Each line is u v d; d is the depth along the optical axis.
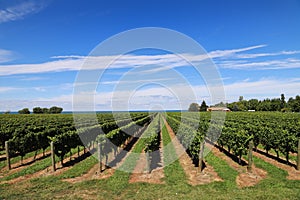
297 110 75.69
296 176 10.03
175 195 8.08
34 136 15.00
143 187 8.86
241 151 11.73
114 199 7.85
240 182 9.36
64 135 12.79
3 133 18.61
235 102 98.88
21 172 10.89
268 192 8.21
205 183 9.27
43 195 8.20
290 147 11.73
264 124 22.41
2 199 7.88
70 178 10.03
